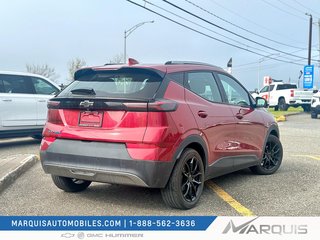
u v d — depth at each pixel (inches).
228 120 242.1
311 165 334.0
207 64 249.8
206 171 225.0
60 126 209.8
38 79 442.3
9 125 410.3
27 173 290.4
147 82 203.6
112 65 222.4
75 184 238.1
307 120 928.3
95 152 196.4
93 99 199.6
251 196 237.1
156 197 231.8
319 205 219.6
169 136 193.0
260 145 281.4
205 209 211.9
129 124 192.9
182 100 210.1
